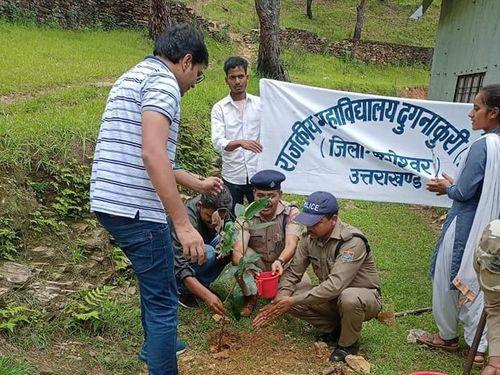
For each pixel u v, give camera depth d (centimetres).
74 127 538
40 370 293
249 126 459
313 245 364
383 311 404
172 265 266
